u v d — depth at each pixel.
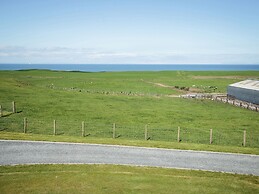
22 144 27.80
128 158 25.17
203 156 26.42
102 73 166.75
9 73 139.88
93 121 43.91
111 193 18.42
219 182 20.77
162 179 20.94
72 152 26.17
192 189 19.47
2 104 52.59
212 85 110.06
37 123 39.41
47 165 22.80
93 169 22.36
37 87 82.06
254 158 26.30
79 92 76.94
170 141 33.12
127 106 59.16
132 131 37.94
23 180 19.92
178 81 123.69
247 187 20.08
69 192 18.38
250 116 52.69
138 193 18.56
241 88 72.06
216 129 41.38
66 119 44.25
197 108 60.34
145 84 108.00
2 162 22.98
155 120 46.84
